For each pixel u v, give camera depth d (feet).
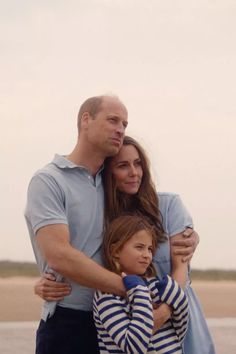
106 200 18.51
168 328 17.71
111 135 18.02
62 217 17.71
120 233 17.74
